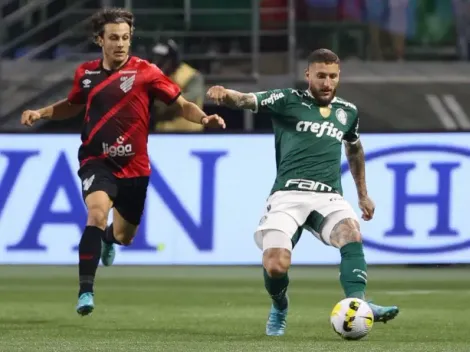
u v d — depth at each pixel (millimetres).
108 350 21234
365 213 25875
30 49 58969
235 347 21891
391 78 57938
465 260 42281
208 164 42281
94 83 26016
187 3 58312
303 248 42406
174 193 42312
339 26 60719
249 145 42188
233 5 58656
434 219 42219
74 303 35375
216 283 43094
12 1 58281
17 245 42312
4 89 56594
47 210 42250
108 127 25969
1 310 32781
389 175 42125
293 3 57812
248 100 24234
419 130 42156
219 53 58219
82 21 57906
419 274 47344
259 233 24250
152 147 42312
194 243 42375
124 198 26969
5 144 42219
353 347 22141
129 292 39406
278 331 25328
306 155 24234
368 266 50531
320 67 24203
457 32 61188
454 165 42094
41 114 26578
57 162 42188
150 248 42312
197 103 52281
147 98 26188
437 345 22984
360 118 57125
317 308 33875
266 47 58812
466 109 56969
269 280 24109
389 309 23656
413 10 60938
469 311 33031
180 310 33125
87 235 24688
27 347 21828
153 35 57438
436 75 58750
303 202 23984
